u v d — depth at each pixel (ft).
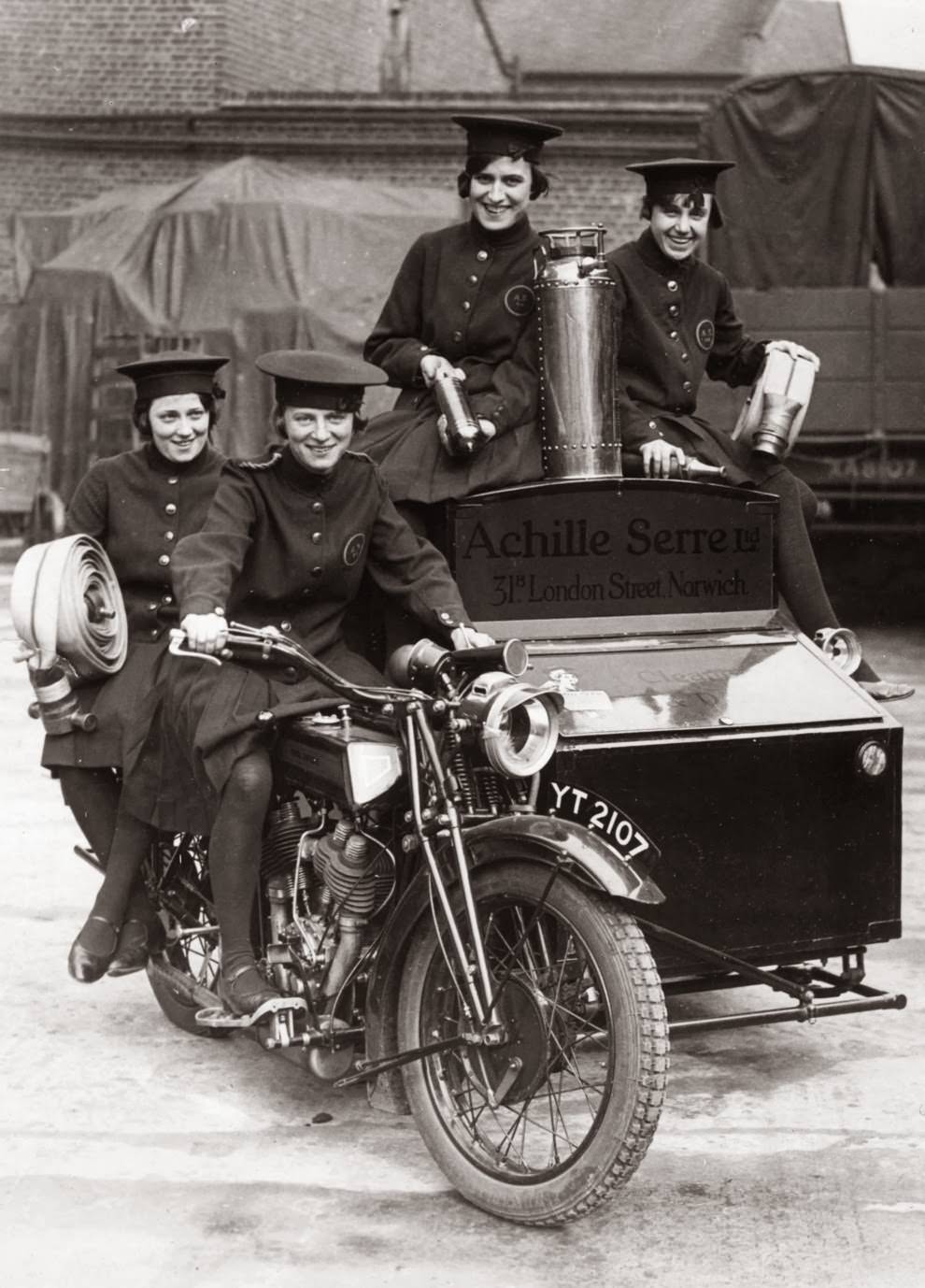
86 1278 9.15
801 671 12.41
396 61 52.65
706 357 14.37
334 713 11.22
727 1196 10.23
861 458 37.45
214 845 10.97
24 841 19.54
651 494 12.48
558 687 10.32
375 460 13.08
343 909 10.77
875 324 36.99
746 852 11.73
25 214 50.96
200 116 53.52
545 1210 9.59
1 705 28.91
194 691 11.30
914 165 37.50
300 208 49.01
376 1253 9.47
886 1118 11.50
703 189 13.85
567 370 12.60
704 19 50.70
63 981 14.64
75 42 53.93
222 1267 9.29
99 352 49.67
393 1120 11.52
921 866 18.51
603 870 9.44
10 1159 10.75
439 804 10.19
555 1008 9.86
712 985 11.76
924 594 41.57
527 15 51.72
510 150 13.21
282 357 11.31
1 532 51.11
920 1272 9.25
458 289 13.46
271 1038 10.54
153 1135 11.19
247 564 11.56
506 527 12.13
